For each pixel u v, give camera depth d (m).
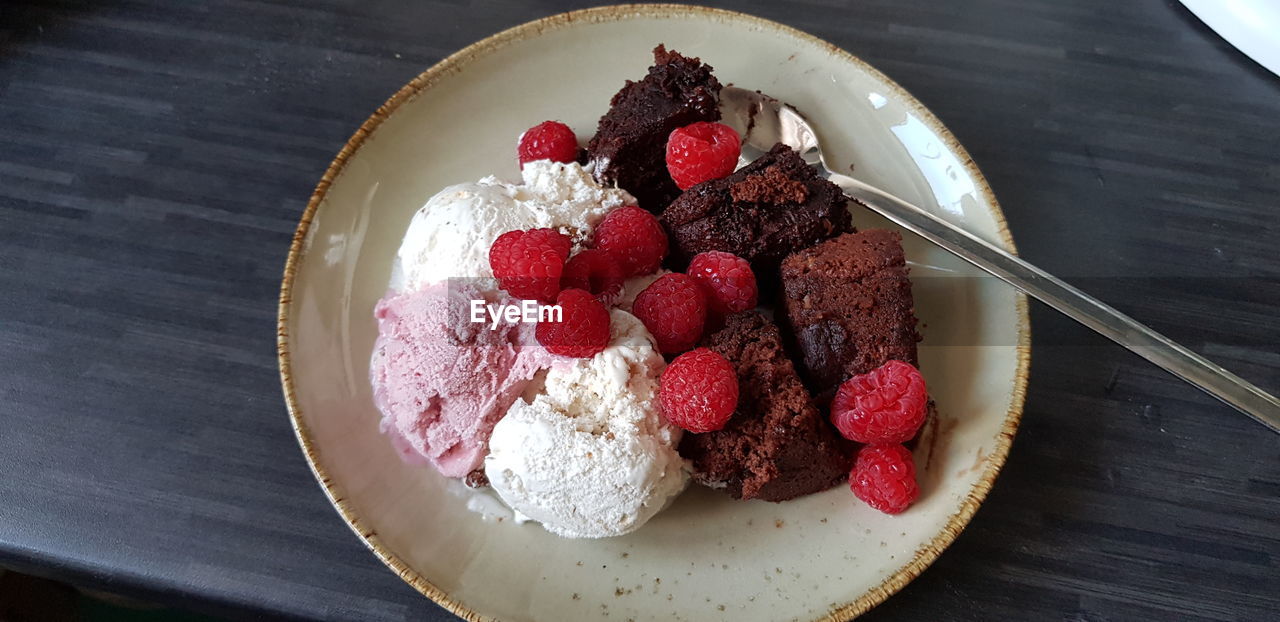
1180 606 0.21
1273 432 0.24
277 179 0.29
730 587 0.21
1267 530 0.22
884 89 0.28
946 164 0.26
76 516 0.22
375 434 0.23
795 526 0.22
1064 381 0.25
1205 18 0.31
